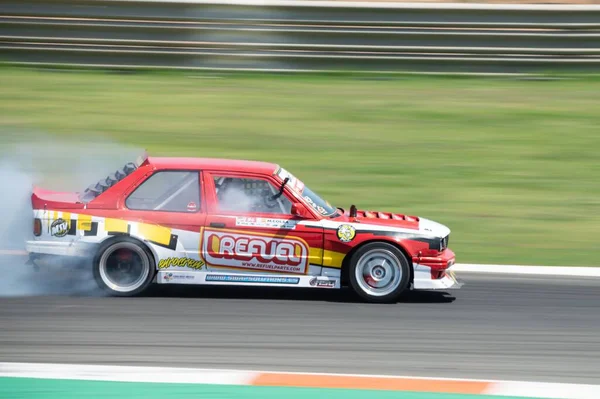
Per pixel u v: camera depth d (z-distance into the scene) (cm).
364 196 3816
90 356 2027
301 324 2344
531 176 4175
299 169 4112
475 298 2664
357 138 4584
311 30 5291
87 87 5144
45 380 1864
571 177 4184
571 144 4594
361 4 5266
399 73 5338
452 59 5316
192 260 2581
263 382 1889
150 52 5334
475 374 1991
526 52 5306
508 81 5328
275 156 4266
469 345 2209
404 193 3891
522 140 4634
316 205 2683
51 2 5256
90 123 4606
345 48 5312
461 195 3903
